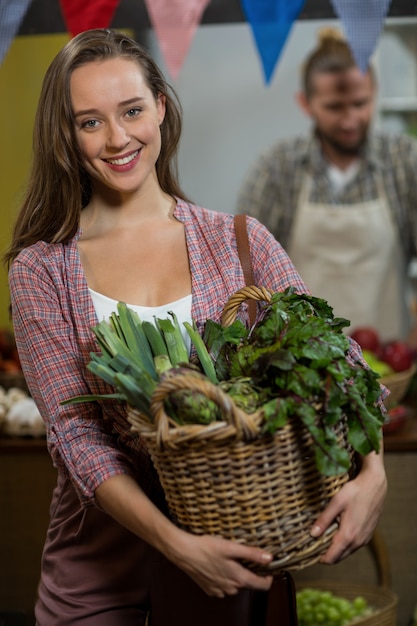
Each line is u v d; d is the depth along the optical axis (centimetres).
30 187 215
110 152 200
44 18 306
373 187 491
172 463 174
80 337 206
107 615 210
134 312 195
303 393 172
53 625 212
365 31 281
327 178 492
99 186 213
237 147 553
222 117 552
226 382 180
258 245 213
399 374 349
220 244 212
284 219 500
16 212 227
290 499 177
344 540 184
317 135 491
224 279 209
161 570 207
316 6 302
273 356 175
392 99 532
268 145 551
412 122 534
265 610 205
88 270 211
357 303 498
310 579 343
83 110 199
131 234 213
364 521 187
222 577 177
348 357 199
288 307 191
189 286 209
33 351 206
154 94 209
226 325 197
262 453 172
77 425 200
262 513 175
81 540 214
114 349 188
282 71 545
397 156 488
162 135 219
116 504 189
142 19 304
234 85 549
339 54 474
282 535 178
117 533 211
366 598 326
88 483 193
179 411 173
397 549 336
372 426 177
